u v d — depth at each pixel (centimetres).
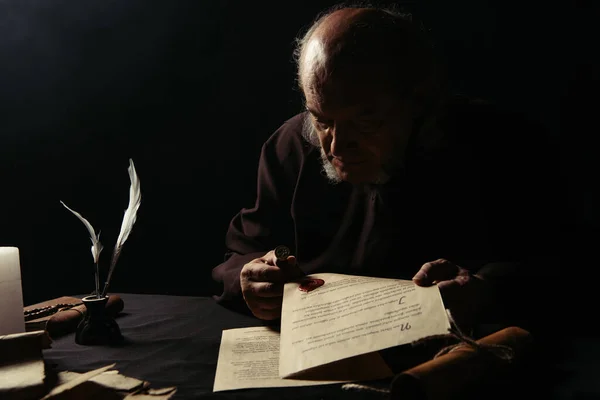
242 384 105
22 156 276
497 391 96
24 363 104
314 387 103
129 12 269
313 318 116
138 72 273
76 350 130
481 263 162
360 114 126
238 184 275
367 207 168
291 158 182
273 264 140
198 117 273
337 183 172
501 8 227
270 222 183
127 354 126
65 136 277
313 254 176
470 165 160
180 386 106
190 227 281
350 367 110
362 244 168
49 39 271
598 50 218
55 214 280
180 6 265
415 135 150
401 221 163
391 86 127
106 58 272
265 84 265
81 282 283
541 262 144
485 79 233
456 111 166
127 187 280
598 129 221
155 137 277
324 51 126
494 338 105
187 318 156
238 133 272
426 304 106
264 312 138
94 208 281
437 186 160
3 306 125
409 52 133
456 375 91
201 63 269
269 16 259
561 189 166
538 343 123
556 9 221
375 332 104
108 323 136
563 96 225
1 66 270
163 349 129
